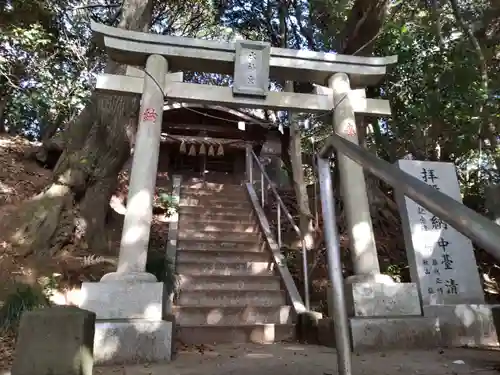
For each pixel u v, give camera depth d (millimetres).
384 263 7059
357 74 4812
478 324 3975
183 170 13109
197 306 4691
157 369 2789
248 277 5359
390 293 3951
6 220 5352
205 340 4285
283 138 9953
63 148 6867
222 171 13383
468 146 6496
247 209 7707
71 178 6008
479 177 7371
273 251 5918
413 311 3957
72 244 5676
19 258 4910
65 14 8422
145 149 3988
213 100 4508
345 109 4660
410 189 1019
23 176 7000
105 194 6324
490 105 5695
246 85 4555
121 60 4484
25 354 1710
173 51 4426
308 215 6961
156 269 4660
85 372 1738
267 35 9328
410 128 7324
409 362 2992
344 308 1802
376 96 7727
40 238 5277
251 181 9508
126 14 6293
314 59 4742
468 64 5832
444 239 4496
